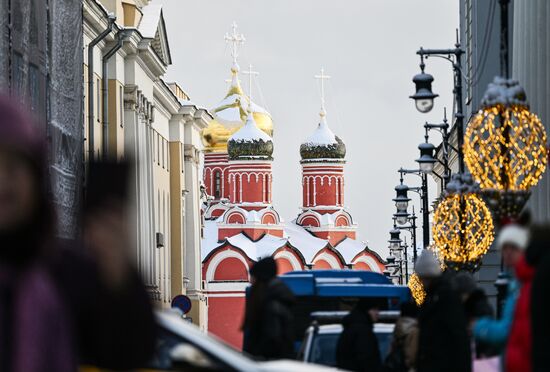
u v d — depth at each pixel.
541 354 16.42
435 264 25.14
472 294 27.88
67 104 69.25
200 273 149.12
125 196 10.61
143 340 10.45
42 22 61.94
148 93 111.62
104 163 10.62
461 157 52.03
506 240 19.80
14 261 9.01
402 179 84.56
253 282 27.22
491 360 24.72
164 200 125.88
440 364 24.97
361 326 28.91
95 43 86.50
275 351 26.69
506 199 33.00
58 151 65.62
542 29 46.50
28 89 56.88
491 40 70.56
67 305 9.83
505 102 32.97
